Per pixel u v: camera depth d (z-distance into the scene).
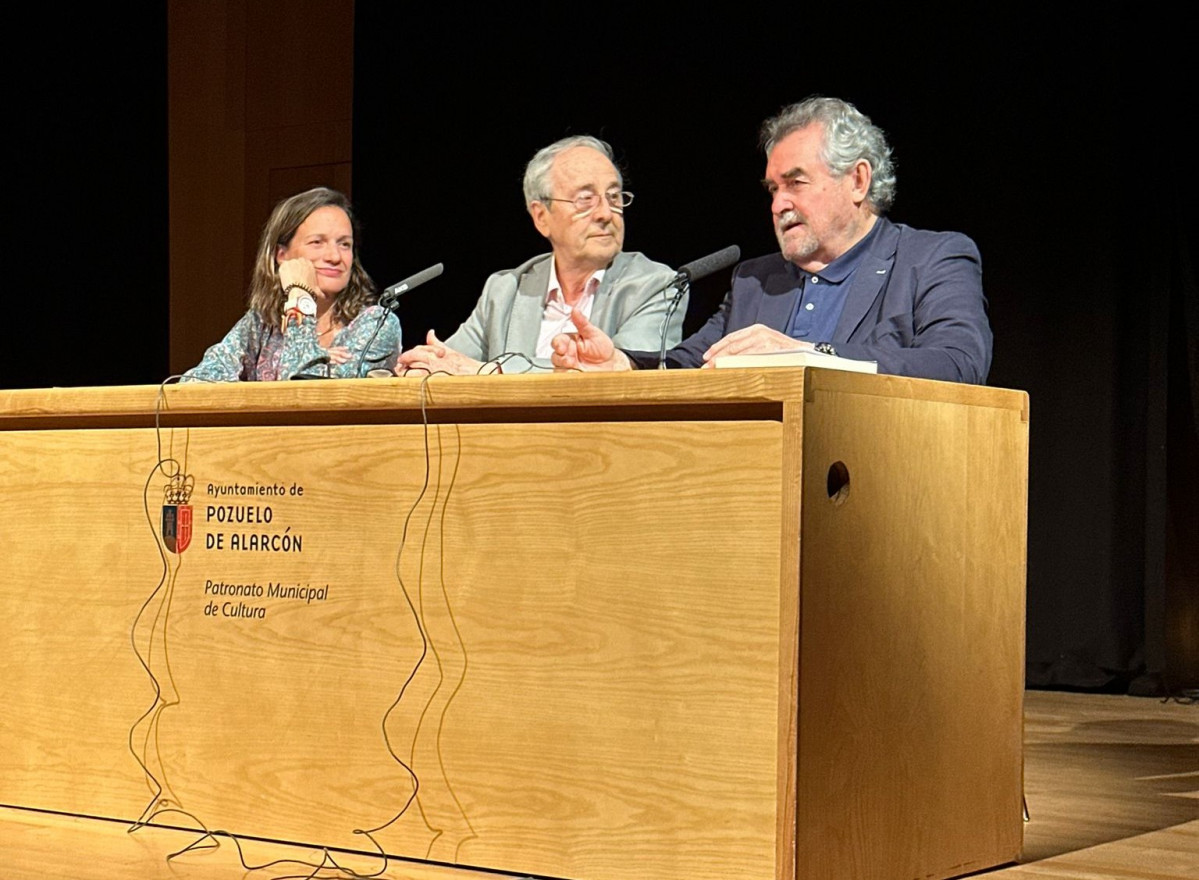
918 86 4.95
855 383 1.89
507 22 5.66
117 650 2.37
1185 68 4.59
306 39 6.26
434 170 5.80
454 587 2.08
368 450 2.16
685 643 1.90
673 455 1.92
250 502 2.26
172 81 6.48
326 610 2.18
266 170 6.33
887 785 1.96
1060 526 4.69
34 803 2.43
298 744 2.20
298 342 3.10
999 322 4.80
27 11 6.25
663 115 5.37
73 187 6.34
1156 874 2.16
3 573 2.48
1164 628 4.55
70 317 6.37
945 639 2.07
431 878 2.03
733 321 3.19
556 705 2.00
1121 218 4.64
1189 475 4.61
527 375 1.99
